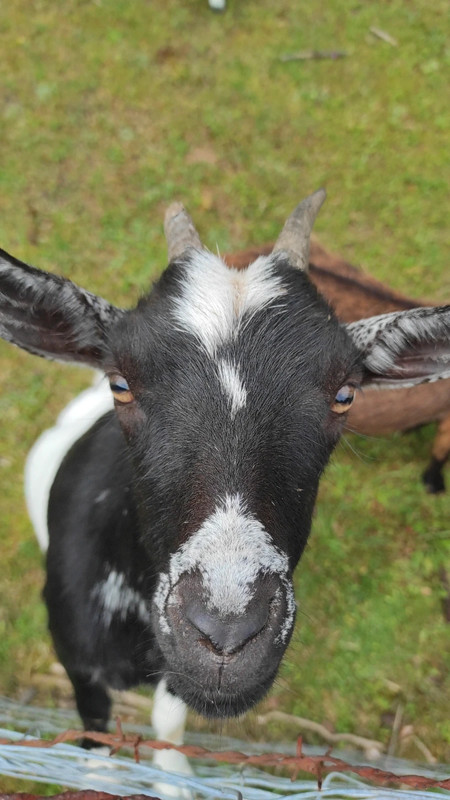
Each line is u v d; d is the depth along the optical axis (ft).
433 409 2.30
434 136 3.37
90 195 3.11
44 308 1.48
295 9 3.64
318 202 1.73
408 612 2.38
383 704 2.22
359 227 3.15
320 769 1.18
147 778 1.38
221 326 1.38
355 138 3.34
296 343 1.39
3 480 2.55
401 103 3.45
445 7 3.69
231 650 1.19
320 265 2.41
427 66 3.54
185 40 3.51
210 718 1.32
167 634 1.28
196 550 1.23
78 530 1.70
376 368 1.59
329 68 3.51
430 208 3.20
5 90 3.32
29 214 3.05
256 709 2.15
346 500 2.57
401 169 3.28
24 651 2.26
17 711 2.11
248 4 3.64
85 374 2.74
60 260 2.96
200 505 1.26
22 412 2.66
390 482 2.62
